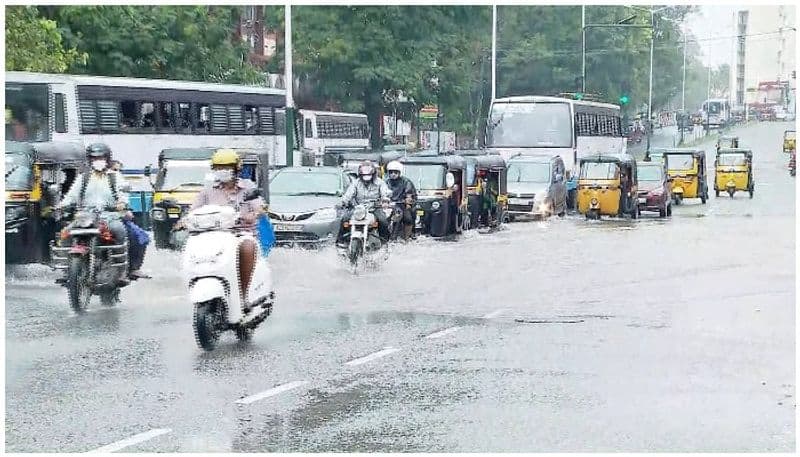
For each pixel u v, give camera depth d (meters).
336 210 24.39
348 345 12.38
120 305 15.70
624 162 39.94
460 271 20.45
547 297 16.73
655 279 19.27
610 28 77.56
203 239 12.03
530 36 74.06
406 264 21.72
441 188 29.16
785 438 8.19
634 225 35.53
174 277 19.34
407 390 9.91
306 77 52.47
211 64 43.16
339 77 51.81
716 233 31.27
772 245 26.81
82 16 37.47
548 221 38.25
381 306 15.64
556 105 47.00
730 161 57.78
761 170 85.44
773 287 18.06
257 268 12.56
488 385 10.12
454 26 54.47
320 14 51.12
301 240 24.06
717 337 12.93
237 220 12.59
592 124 50.19
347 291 17.33
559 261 22.58
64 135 31.31
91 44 38.31
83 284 14.88
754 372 10.77
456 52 54.22
